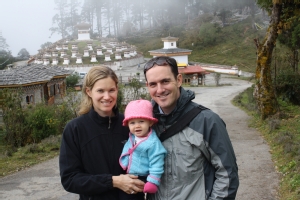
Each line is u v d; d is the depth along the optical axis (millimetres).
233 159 2969
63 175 3150
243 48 65375
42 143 11266
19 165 9000
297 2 12594
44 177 8031
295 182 6266
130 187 3000
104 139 3207
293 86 17484
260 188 6543
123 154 3137
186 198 2941
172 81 3012
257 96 13453
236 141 10539
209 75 53281
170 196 2969
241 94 27625
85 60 58906
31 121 12680
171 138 3023
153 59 3100
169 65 3037
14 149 10875
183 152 2949
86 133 3199
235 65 53375
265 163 8062
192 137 2930
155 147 2977
